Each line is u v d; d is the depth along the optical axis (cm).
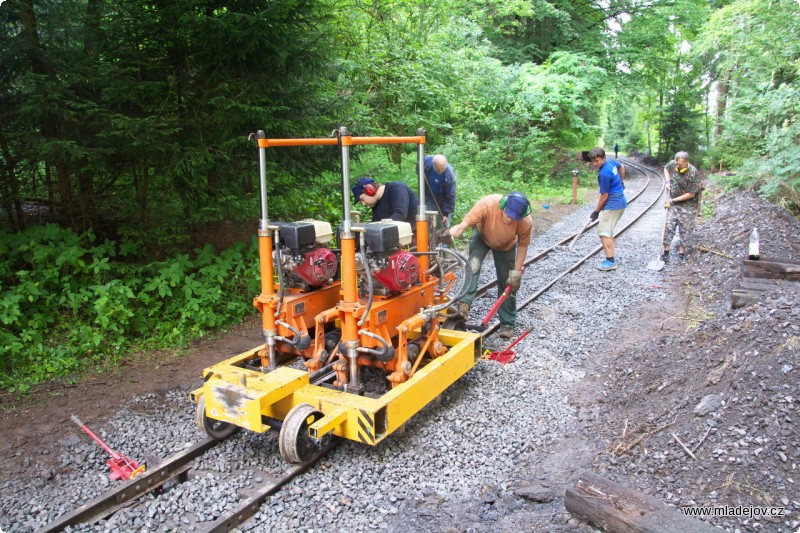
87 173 608
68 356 523
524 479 365
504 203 533
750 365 395
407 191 514
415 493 350
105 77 546
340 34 958
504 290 575
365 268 393
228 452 391
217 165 628
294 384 384
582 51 2412
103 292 547
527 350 575
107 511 334
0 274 532
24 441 404
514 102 1973
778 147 987
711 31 1383
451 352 454
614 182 841
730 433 348
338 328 486
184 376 517
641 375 479
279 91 656
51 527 311
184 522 321
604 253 996
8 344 496
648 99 3241
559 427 430
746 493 307
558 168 2280
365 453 389
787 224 933
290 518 325
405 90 1148
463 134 1850
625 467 353
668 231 895
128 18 575
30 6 533
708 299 706
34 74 505
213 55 603
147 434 414
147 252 670
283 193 728
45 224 615
